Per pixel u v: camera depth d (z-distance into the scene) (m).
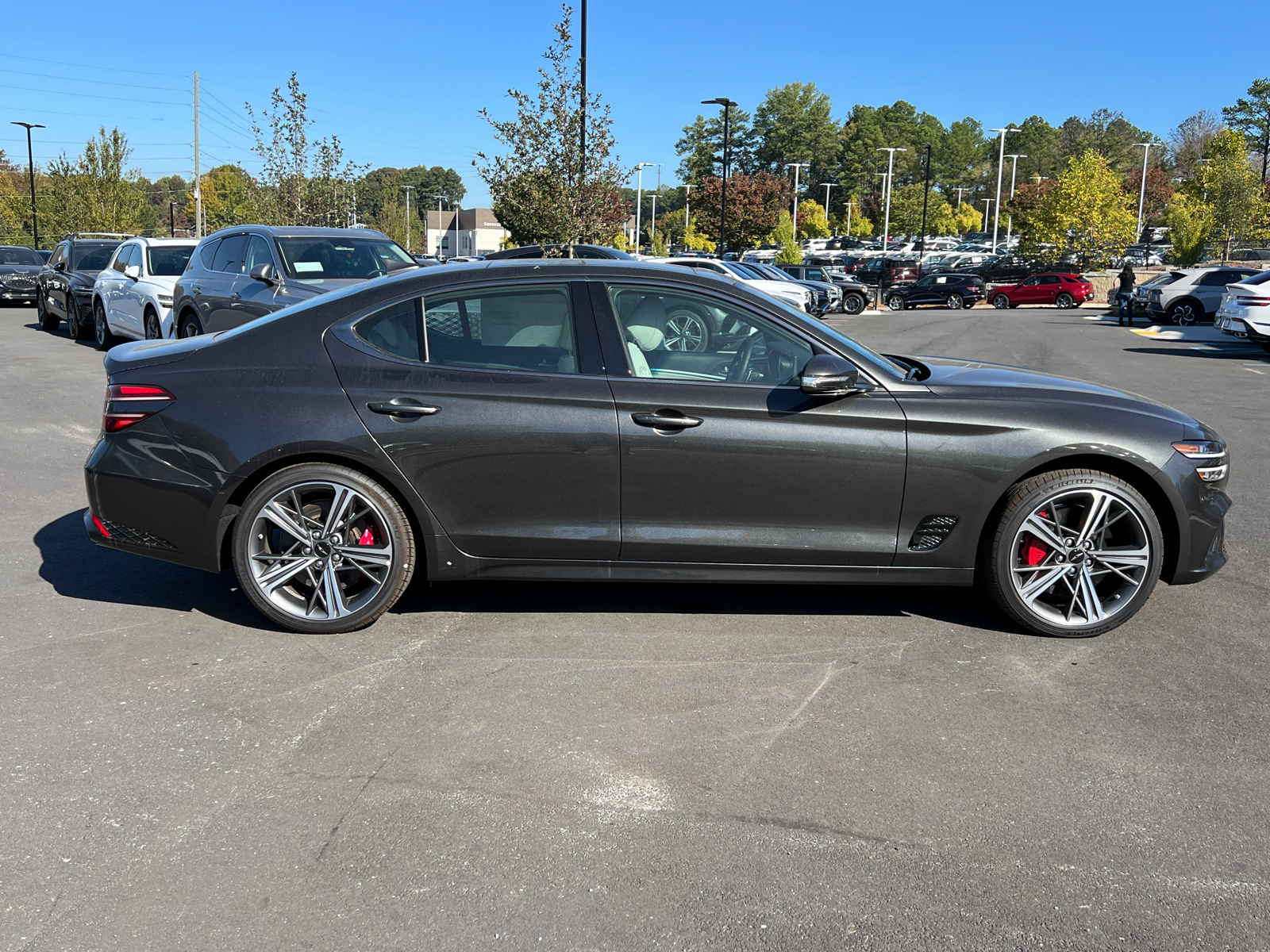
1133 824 2.88
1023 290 41.16
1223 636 4.34
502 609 4.59
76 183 47.41
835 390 3.89
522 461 4.06
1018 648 4.18
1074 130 163.62
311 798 2.98
